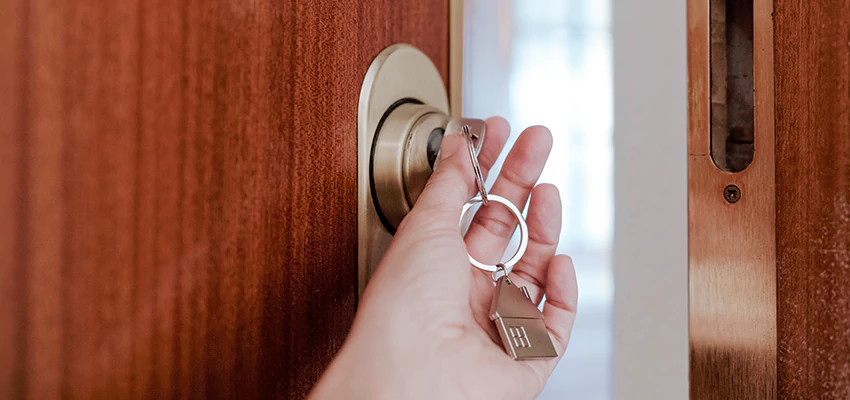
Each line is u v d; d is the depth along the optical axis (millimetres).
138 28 198
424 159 346
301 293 290
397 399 241
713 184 361
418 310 263
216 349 235
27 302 167
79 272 181
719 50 368
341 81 319
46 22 170
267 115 263
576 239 1392
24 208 166
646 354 726
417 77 388
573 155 1396
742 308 354
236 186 245
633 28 703
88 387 184
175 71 213
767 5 352
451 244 281
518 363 283
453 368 254
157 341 208
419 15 415
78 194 180
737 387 353
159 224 208
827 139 340
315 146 298
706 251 361
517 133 1365
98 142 185
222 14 235
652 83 691
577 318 1367
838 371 332
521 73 1368
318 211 301
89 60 182
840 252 334
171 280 214
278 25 269
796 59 347
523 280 370
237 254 246
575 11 1394
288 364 281
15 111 163
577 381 1339
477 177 325
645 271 724
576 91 1389
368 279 343
